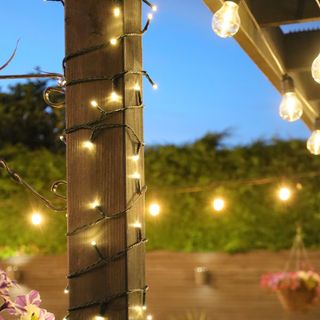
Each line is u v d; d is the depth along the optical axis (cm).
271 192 686
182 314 697
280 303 672
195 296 696
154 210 532
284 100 303
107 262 175
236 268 689
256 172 689
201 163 703
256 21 300
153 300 709
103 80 181
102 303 174
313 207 675
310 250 671
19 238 748
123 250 175
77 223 179
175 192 705
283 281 588
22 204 742
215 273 694
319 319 661
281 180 622
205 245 700
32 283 741
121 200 177
